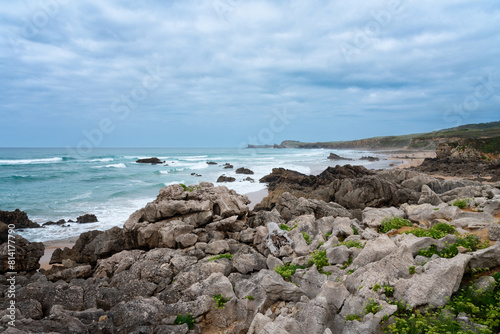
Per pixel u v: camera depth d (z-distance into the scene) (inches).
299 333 312.0
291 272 436.5
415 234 477.4
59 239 936.3
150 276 522.6
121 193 1637.6
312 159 4384.8
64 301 430.9
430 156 4466.0
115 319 380.2
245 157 4810.5
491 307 282.2
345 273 397.4
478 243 398.6
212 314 390.9
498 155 2672.2
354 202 1050.7
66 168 2714.1
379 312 295.7
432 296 307.3
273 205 1064.8
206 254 602.5
